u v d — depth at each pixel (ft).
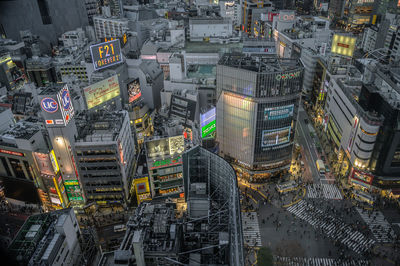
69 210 267.59
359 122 364.79
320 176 405.18
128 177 380.78
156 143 334.85
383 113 335.06
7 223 346.33
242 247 179.83
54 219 262.06
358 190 364.58
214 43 635.25
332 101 474.90
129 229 228.02
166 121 388.16
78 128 367.45
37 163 340.80
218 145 397.39
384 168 349.00
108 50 466.70
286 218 339.77
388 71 416.67
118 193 359.46
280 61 396.98
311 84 593.42
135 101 476.13
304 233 319.27
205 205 250.57
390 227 324.39
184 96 442.09
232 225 207.62
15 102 499.92
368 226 325.21
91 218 354.13
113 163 340.80
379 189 364.79
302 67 356.18
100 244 311.88
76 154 338.95
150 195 361.10
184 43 628.69
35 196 369.09
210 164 265.75
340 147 424.87
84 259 270.67
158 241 213.66
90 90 410.72
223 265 208.74
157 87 539.70
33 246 236.63
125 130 386.93
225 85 374.63
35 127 364.38
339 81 449.89
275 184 396.98
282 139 383.45
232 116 385.91
